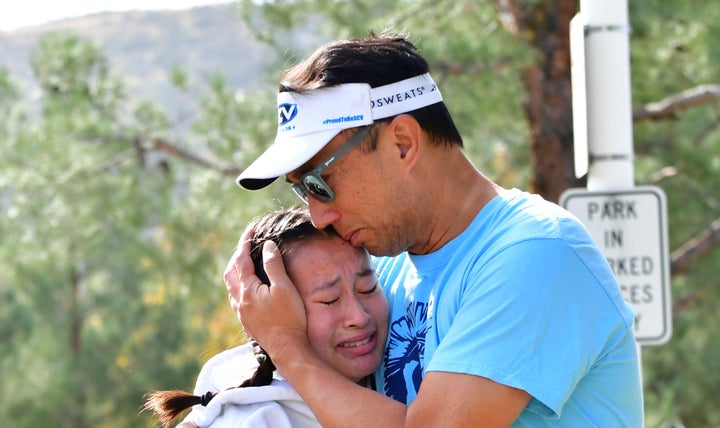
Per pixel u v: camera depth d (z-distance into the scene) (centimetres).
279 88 328
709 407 1289
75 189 1139
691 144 1046
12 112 1143
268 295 329
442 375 296
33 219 1178
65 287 1875
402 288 348
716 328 1255
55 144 1125
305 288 337
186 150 1136
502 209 317
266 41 1080
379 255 328
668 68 1066
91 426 1900
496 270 300
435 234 325
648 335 553
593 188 549
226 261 1061
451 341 299
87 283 1902
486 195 326
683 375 1273
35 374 1905
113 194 1151
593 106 541
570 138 972
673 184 1077
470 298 303
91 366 1919
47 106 1123
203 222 1101
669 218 1090
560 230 302
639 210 549
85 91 1127
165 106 1226
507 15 975
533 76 963
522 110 1014
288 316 328
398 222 320
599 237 550
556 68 961
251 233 353
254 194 1026
